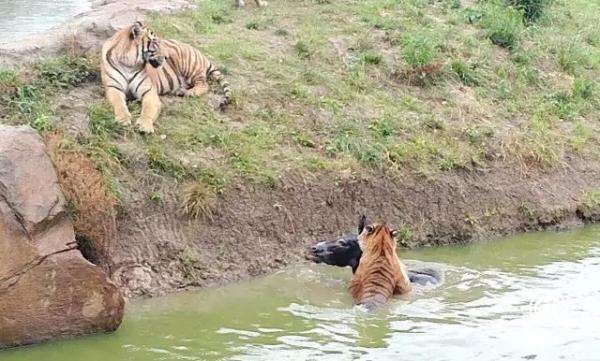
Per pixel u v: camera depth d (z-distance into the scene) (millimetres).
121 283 10531
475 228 13453
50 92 12375
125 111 12094
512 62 17984
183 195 11453
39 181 9453
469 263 12250
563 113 16812
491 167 14312
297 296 10750
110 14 15758
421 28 18188
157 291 10672
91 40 13922
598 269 12055
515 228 13875
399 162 13477
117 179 11156
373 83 15602
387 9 19062
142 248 10891
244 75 14531
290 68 15180
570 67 18688
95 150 11258
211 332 9547
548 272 11875
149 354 8914
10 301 8977
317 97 14461
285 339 9359
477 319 10016
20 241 9078
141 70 12617
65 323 9242
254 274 11414
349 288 10930
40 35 14305
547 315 10172
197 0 17984
